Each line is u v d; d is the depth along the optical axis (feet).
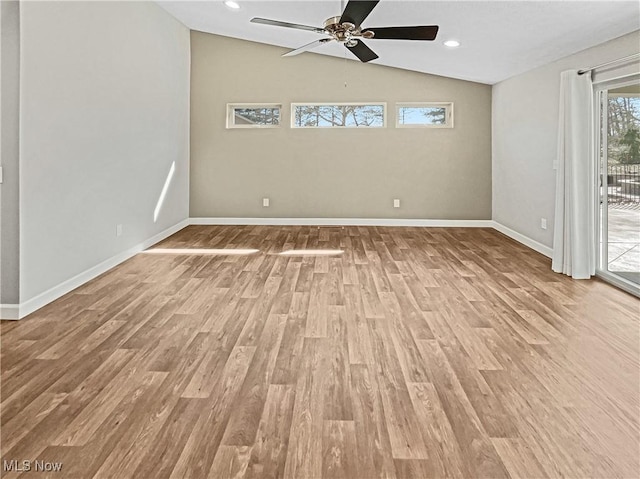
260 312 10.82
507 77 20.45
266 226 23.31
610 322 10.17
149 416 6.46
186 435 6.02
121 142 15.24
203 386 7.33
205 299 11.76
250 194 23.62
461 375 7.73
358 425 6.27
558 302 11.60
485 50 16.49
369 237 20.45
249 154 23.41
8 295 10.22
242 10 17.31
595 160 13.88
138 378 7.58
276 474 5.29
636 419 6.40
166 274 14.12
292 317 10.50
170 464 5.45
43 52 10.73
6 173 10.00
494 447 5.79
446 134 23.08
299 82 22.99
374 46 18.80
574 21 11.85
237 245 18.60
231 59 22.94
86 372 7.76
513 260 16.20
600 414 6.53
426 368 7.98
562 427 6.21
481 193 23.30
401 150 23.25
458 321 10.27
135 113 16.34
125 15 15.25
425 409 6.68
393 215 23.57
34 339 9.12
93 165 13.39
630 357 8.39
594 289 12.73
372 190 23.47
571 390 7.20
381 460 5.54
